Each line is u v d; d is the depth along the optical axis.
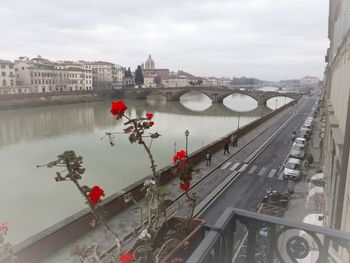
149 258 3.29
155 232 3.47
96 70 147.88
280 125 58.16
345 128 6.68
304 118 70.25
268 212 18.95
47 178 29.55
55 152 39.78
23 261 11.88
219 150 34.78
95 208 3.26
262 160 31.61
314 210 17.05
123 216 16.33
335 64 15.41
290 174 25.38
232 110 97.94
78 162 3.07
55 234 13.26
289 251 2.84
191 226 3.88
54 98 95.62
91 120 68.75
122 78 175.25
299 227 2.59
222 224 2.41
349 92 6.56
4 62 100.38
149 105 106.50
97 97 112.25
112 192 25.80
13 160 36.03
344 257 5.25
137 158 35.97
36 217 21.62
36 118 69.25
